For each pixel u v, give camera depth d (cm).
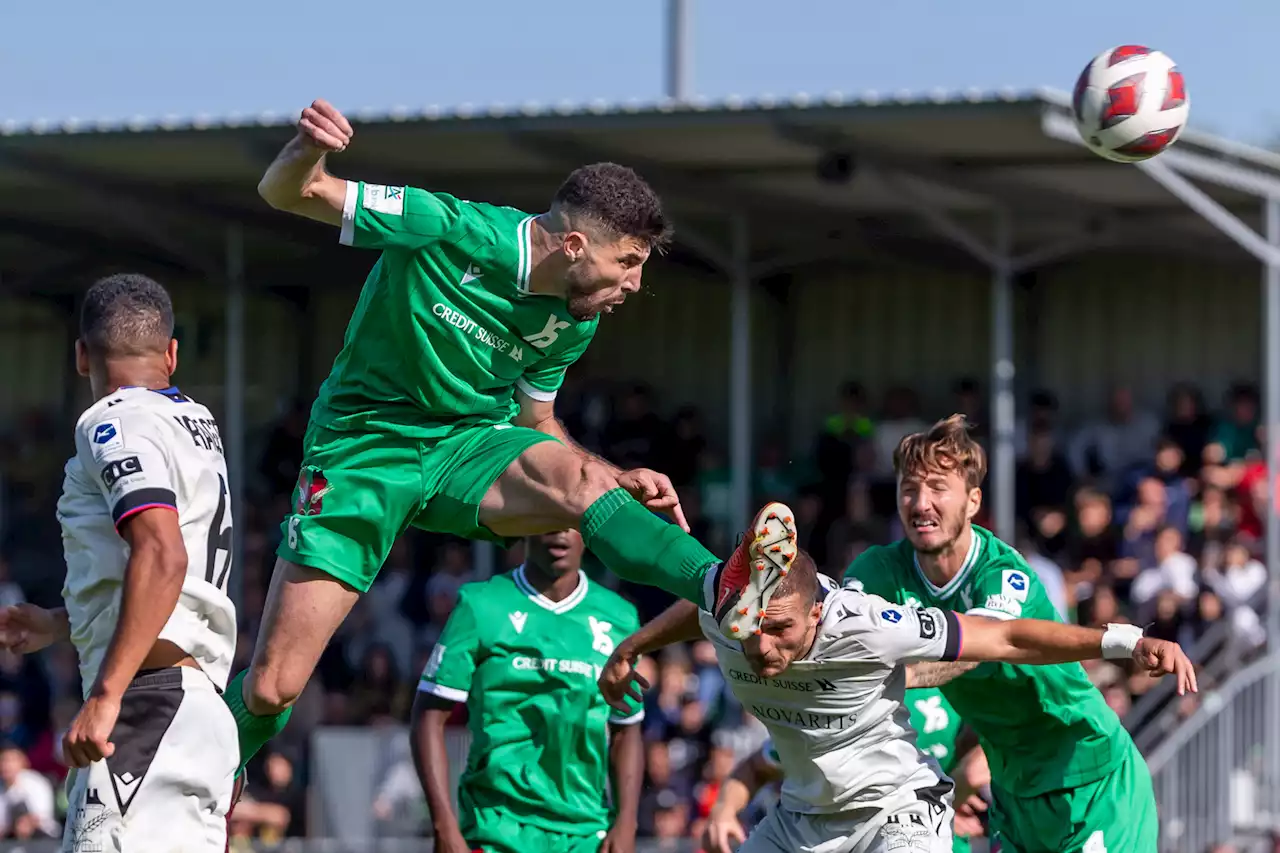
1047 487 1920
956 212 1891
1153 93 927
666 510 691
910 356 2234
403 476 700
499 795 971
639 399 2077
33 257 2267
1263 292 2120
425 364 687
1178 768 1401
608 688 770
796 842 760
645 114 1496
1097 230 1855
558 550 974
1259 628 1631
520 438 704
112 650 609
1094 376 2183
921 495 784
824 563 1947
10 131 1599
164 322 676
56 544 2286
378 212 661
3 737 1784
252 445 2359
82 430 643
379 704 1756
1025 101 1412
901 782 740
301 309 2359
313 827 1539
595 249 668
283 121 1562
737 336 1905
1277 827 1477
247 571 1998
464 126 1528
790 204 1850
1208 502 1850
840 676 700
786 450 2264
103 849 631
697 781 1587
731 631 626
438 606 1884
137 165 1702
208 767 648
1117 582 1755
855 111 1455
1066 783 827
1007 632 692
